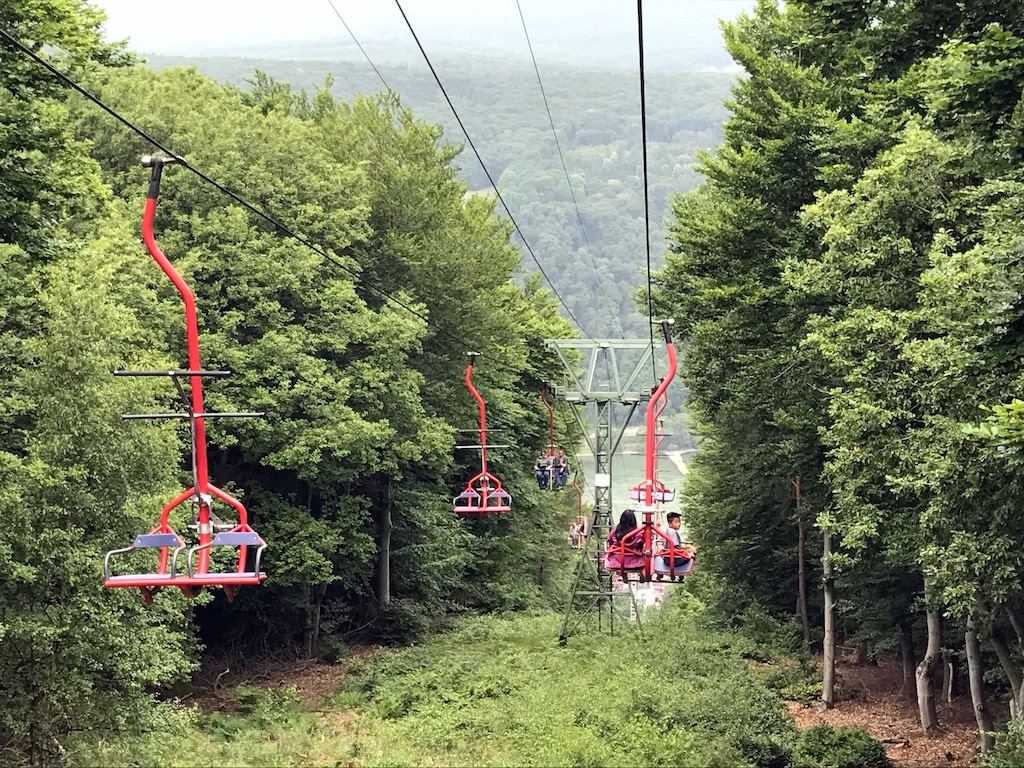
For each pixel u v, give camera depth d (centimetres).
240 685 3206
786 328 2658
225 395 2950
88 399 1853
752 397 2889
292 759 1970
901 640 3391
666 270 3816
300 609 3872
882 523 2019
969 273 1584
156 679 2002
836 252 2086
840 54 1697
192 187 3120
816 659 4091
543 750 2000
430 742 2208
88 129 3109
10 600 1802
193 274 2972
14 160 1714
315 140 4012
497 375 4622
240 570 1155
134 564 1923
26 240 1741
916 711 3200
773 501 4484
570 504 7750
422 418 3656
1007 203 1516
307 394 3092
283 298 3291
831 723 2997
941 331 1806
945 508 1738
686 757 2061
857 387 2011
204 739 2267
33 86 1803
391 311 3456
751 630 4275
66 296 1875
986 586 1769
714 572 4972
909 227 2062
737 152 3000
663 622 4344
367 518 3956
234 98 3988
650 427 1988
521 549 5691
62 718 1878
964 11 1502
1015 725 2092
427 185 4159
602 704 2467
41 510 1789
